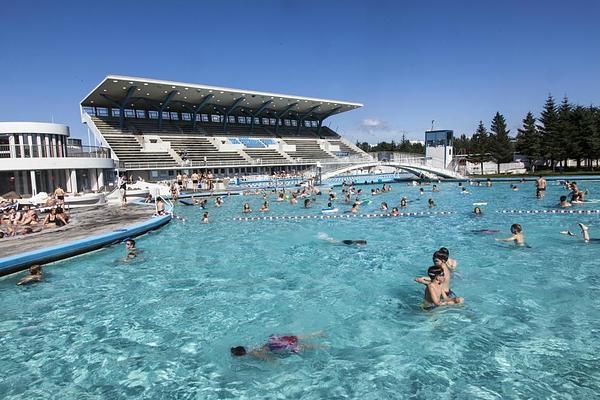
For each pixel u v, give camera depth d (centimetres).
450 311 665
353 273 916
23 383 493
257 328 634
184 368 519
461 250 1077
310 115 6312
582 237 1189
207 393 462
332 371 498
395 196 2669
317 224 1631
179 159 4325
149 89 4125
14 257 938
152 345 585
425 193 2825
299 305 727
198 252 1153
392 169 5038
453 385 457
